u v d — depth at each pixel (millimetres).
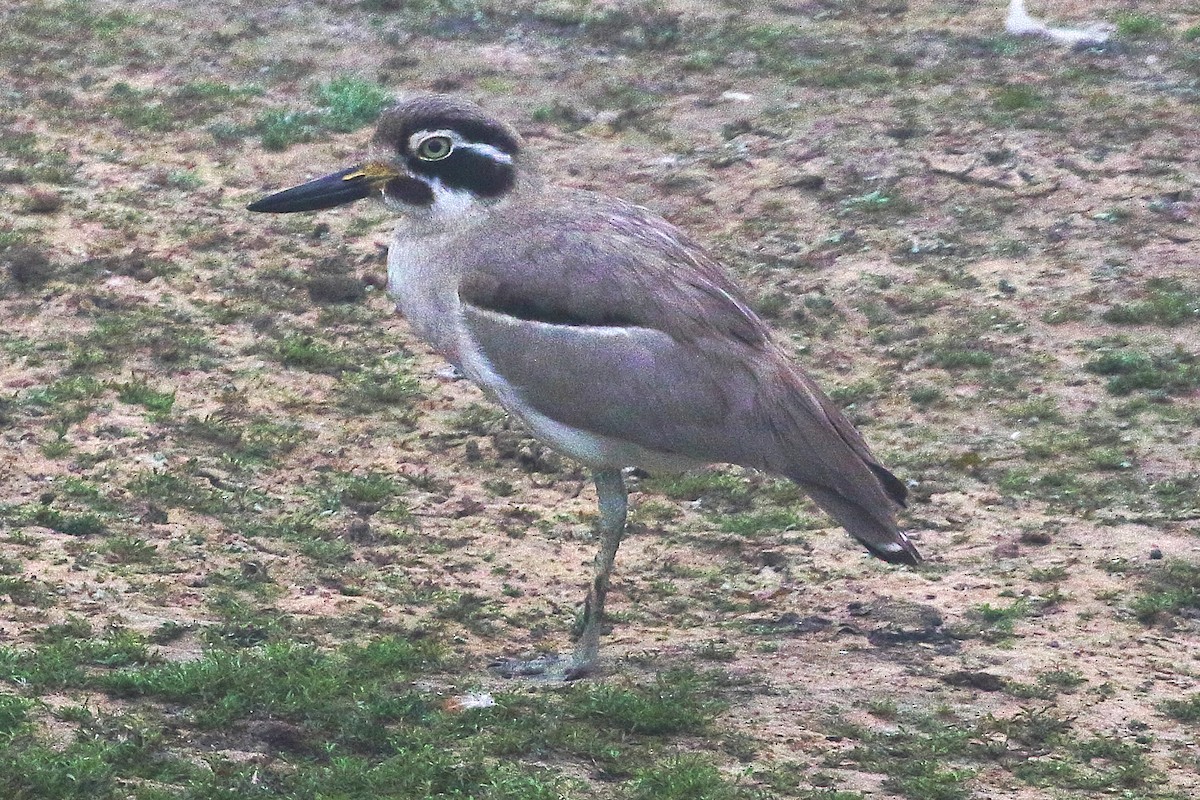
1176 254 19984
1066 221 20734
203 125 23438
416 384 17047
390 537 13852
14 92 24141
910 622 12797
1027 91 24531
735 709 11078
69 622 11484
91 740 9617
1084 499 15188
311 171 22219
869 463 11594
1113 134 22922
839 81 25203
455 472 15352
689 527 14555
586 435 11602
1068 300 19062
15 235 19453
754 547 14195
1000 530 14586
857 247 20297
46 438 15039
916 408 16953
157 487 14203
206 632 11516
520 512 14555
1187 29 27281
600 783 9844
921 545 14312
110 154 22219
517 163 11945
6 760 9211
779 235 20656
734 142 23125
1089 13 28141
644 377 11391
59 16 27469
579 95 24953
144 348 17250
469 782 9602
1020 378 17500
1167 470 15750
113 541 13062
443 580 13195
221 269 19344
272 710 10273
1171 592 13422
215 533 13555
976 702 11445
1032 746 10812
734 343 11539
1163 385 17344
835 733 10773
